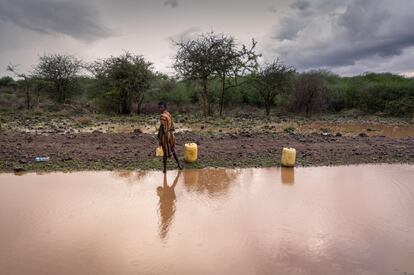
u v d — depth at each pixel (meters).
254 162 10.55
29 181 8.52
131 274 4.63
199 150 11.66
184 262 4.93
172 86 31.66
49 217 6.39
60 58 30.88
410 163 10.83
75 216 6.45
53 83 30.09
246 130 17.72
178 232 5.85
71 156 10.60
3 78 41.34
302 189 8.19
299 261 4.98
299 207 7.04
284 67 27.92
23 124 19.17
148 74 26.62
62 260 4.94
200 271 4.71
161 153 9.62
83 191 7.86
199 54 24.75
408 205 7.21
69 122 20.67
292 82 28.75
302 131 17.78
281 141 13.72
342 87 31.73
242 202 7.29
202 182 8.66
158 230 5.92
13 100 30.86
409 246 5.44
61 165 9.80
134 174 9.24
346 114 29.27
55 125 18.91
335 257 5.10
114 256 5.06
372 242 5.56
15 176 8.92
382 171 9.88
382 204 7.25
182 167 9.92
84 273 4.63
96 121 21.53
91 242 5.46
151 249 5.27
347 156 11.43
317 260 5.01
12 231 5.81
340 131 18.34
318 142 13.69
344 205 7.17
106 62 26.50
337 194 7.86
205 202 7.28
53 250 5.21
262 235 5.76
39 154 10.73
